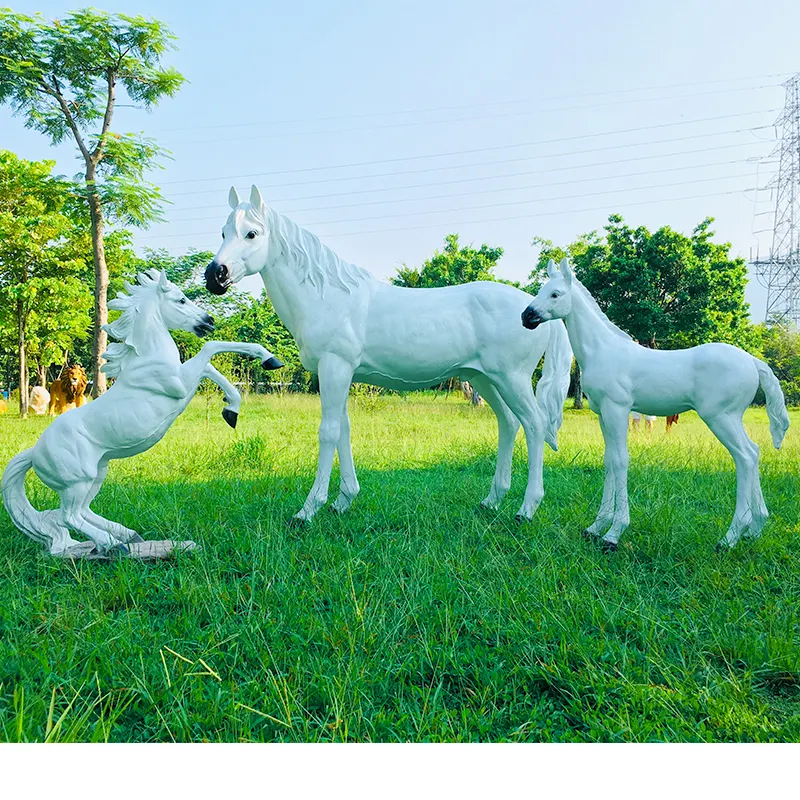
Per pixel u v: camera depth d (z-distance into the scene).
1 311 17.33
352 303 4.70
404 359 4.77
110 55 14.27
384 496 5.39
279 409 15.20
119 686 2.46
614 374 4.21
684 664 2.67
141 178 14.95
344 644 2.75
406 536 4.30
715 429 4.12
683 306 21.39
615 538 4.13
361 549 4.04
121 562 3.63
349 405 15.54
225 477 6.27
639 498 5.44
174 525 4.44
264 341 23.39
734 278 21.83
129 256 18.86
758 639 2.83
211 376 4.05
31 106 14.08
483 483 6.20
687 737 2.25
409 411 15.05
